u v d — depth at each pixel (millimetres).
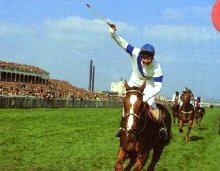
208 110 74562
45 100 49656
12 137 19266
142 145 7859
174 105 30312
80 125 28531
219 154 17734
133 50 8141
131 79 8383
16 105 43406
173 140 22062
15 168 12266
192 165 14742
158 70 8180
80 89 97000
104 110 53906
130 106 7469
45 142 18422
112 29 8125
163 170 13336
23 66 87000
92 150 16781
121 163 7660
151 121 8031
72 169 12586
